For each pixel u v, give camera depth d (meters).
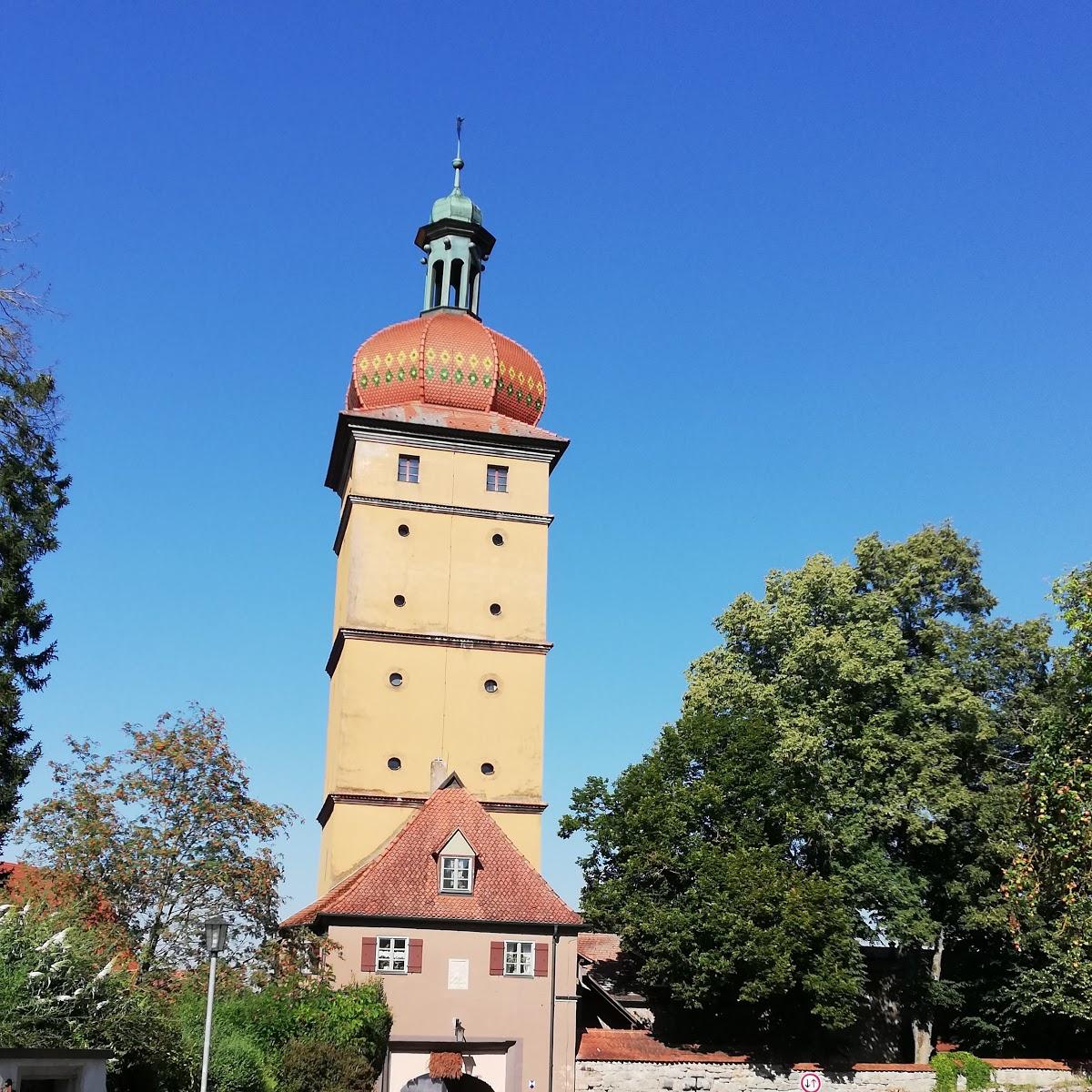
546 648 61.56
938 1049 60.81
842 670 58.03
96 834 44.03
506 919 52.44
